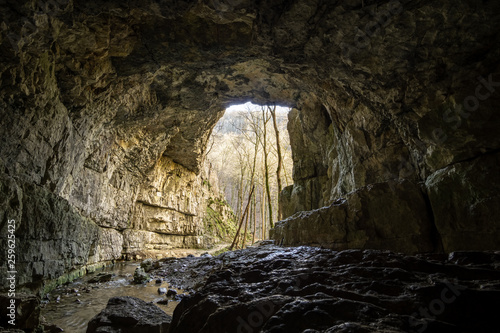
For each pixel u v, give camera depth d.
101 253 14.02
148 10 5.28
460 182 5.04
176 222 22.81
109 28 6.04
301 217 7.91
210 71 8.91
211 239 27.34
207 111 14.25
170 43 7.21
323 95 9.52
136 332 3.72
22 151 5.60
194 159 22.39
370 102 7.12
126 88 8.84
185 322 2.91
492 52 4.73
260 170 30.98
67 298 6.98
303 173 13.52
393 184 5.98
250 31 6.95
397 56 5.62
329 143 11.69
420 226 5.43
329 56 6.54
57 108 6.62
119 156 14.50
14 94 5.04
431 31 4.98
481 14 4.46
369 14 5.10
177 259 13.80
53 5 4.50
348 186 9.07
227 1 5.34
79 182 11.31
